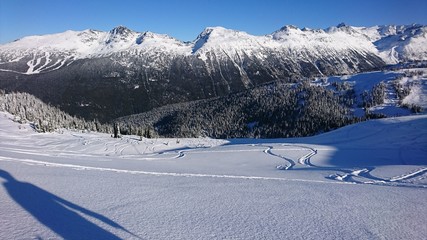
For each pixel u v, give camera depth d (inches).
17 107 3432.6
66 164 697.0
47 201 316.5
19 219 256.5
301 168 1020.5
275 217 292.4
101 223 260.7
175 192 387.9
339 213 309.4
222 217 288.8
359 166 995.9
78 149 1983.3
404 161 1181.1
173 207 317.7
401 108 5689.0
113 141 2541.8
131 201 335.3
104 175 516.4
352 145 2037.4
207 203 337.7
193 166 995.9
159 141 2925.7
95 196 349.1
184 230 252.4
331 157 1441.9
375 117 5285.4
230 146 2233.0
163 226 260.1
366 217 297.4
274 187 446.3
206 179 510.9
